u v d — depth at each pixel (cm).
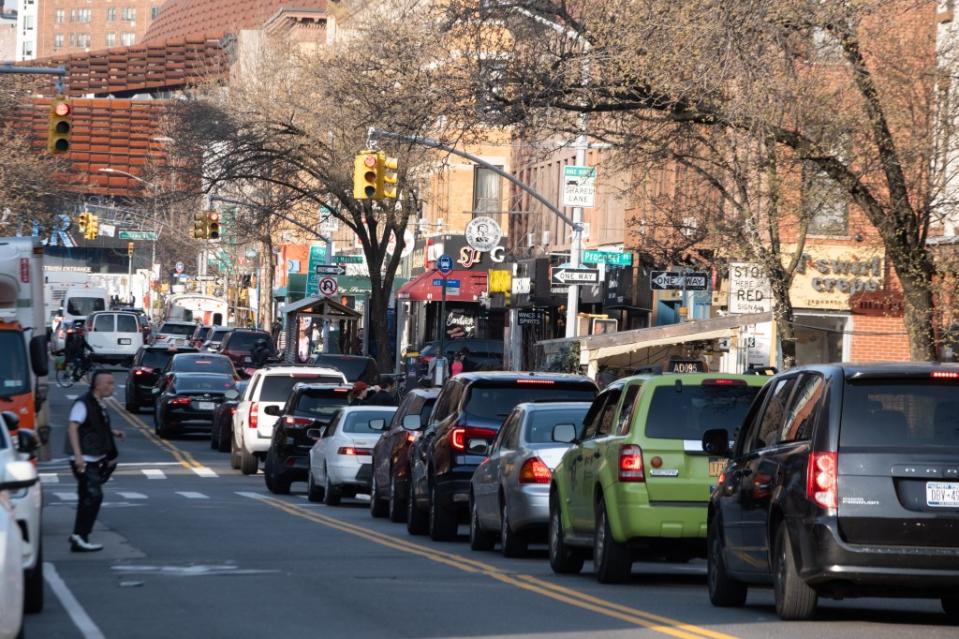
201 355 7769
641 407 2453
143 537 3328
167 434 7519
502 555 3108
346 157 8331
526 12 4228
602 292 8156
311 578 2556
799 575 1895
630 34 3797
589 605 2194
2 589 1462
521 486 2955
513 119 4194
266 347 10875
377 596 2297
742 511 2086
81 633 1905
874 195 4506
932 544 1828
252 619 2033
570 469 2712
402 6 8138
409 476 3962
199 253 18075
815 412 1900
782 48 3822
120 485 5134
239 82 10669
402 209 8856
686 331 5862
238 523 3762
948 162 4309
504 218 11231
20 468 1864
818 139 4225
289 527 3684
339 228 15300
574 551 2734
